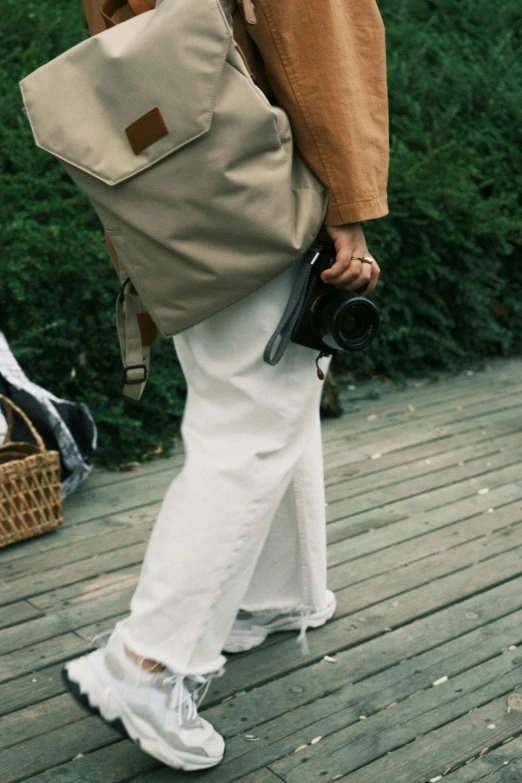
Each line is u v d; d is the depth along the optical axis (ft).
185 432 5.07
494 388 14.34
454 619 7.10
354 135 4.54
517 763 5.41
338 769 5.36
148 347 5.42
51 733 5.72
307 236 4.59
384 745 5.57
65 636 6.95
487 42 20.06
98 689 4.86
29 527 8.64
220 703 6.02
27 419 8.93
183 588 4.78
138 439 11.18
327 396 12.57
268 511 4.98
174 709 4.95
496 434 11.88
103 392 11.38
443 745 5.57
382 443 11.53
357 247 4.77
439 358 15.33
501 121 17.78
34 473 8.58
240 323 4.76
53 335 11.12
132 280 4.75
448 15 21.35
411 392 14.19
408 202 14.66
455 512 9.25
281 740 5.63
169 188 4.36
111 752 5.52
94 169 4.43
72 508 9.56
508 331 16.74
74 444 9.53
